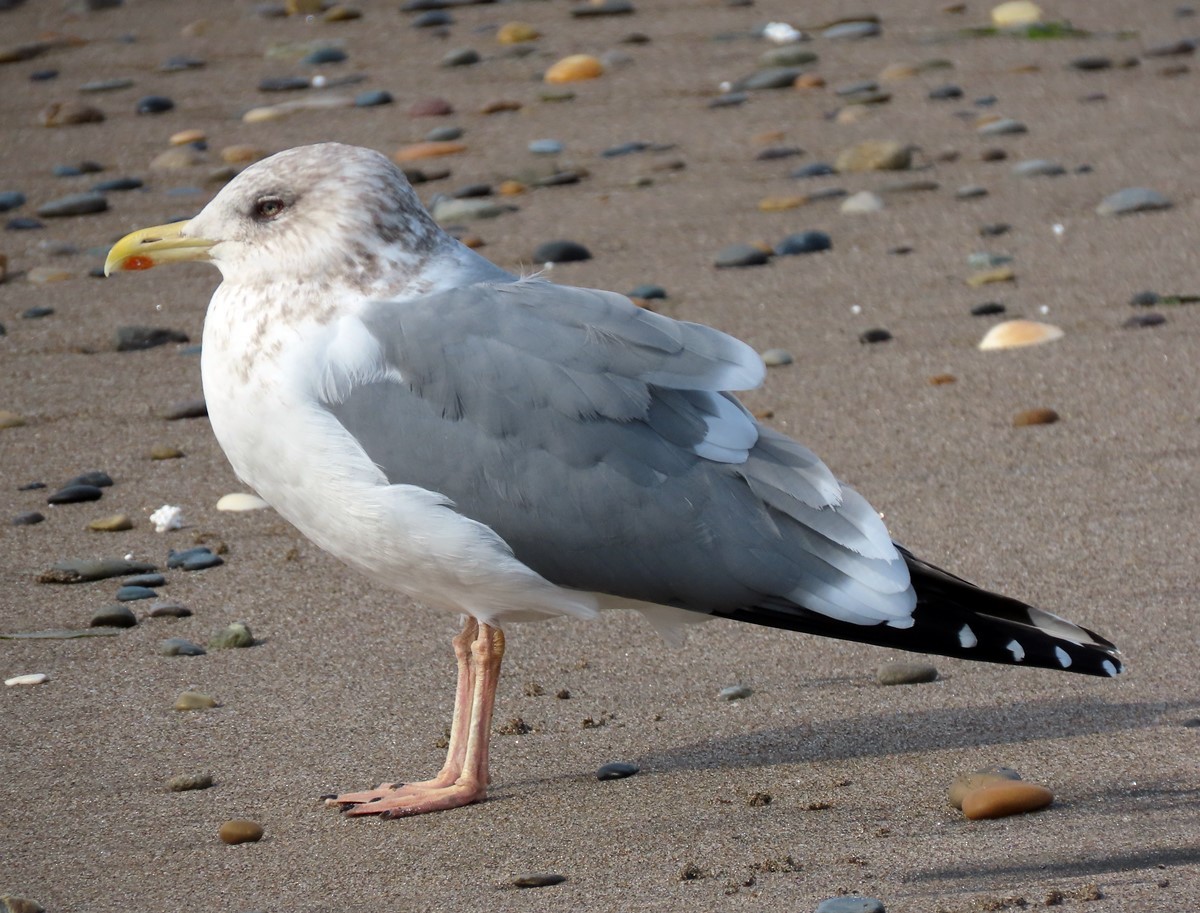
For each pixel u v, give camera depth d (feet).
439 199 63.87
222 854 25.99
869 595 27.55
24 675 32.81
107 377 49.93
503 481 27.55
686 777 28.60
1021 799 26.40
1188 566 36.81
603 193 65.62
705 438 28.12
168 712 31.35
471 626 29.86
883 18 88.89
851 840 25.70
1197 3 89.76
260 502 41.96
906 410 46.24
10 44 87.56
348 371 27.78
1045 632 27.96
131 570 38.06
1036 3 90.89
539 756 29.81
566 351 27.94
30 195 66.08
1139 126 70.59
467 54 82.74
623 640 34.73
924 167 67.15
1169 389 46.57
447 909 23.84
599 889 24.30
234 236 28.81
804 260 58.29
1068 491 41.01
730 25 88.33
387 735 30.66
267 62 84.23
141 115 76.18
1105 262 56.39
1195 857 24.31
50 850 26.12
